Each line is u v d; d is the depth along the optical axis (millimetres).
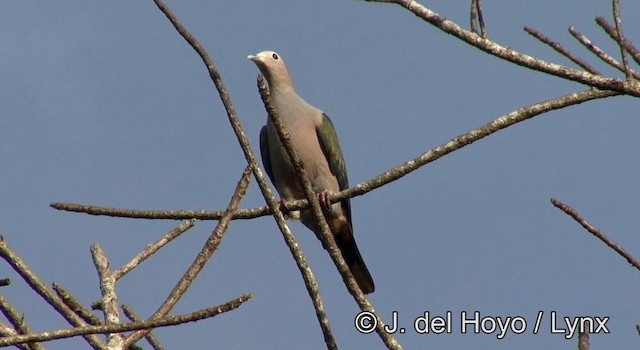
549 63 8492
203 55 9789
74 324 8781
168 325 7699
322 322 8961
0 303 8391
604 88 8438
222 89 9734
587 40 8977
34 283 8781
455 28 8594
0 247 8781
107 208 10375
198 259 9078
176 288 8953
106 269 10320
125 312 10070
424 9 8680
